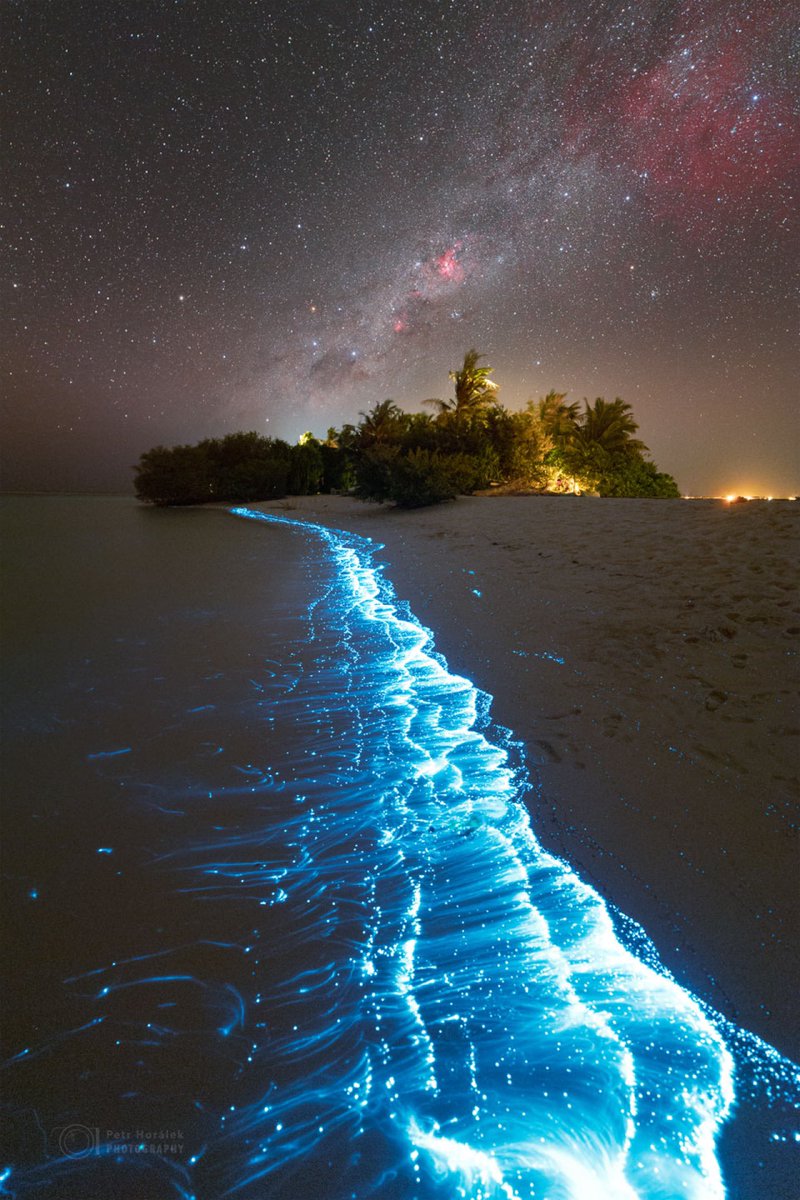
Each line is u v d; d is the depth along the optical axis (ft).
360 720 12.80
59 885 7.78
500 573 25.64
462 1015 5.90
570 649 15.81
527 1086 5.19
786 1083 5.15
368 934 6.97
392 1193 4.41
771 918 6.89
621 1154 4.65
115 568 33.60
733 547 22.50
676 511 34.81
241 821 9.22
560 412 117.80
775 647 13.92
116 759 11.18
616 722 11.82
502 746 11.34
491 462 78.18
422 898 7.54
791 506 28.07
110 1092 5.18
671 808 9.06
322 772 10.65
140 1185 4.50
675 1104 5.02
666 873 7.73
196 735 12.19
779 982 6.09
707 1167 4.56
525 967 6.45
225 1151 4.73
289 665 16.47
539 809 9.31
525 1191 4.41
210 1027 5.79
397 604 23.24
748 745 10.48
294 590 26.78
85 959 6.61
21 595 25.89
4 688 14.83
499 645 16.92
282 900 7.52
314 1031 5.73
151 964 6.54
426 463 61.11
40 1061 5.45
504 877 7.86
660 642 15.30
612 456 96.53
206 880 7.89
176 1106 5.07
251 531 54.24
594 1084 5.20
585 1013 5.87
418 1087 5.19
